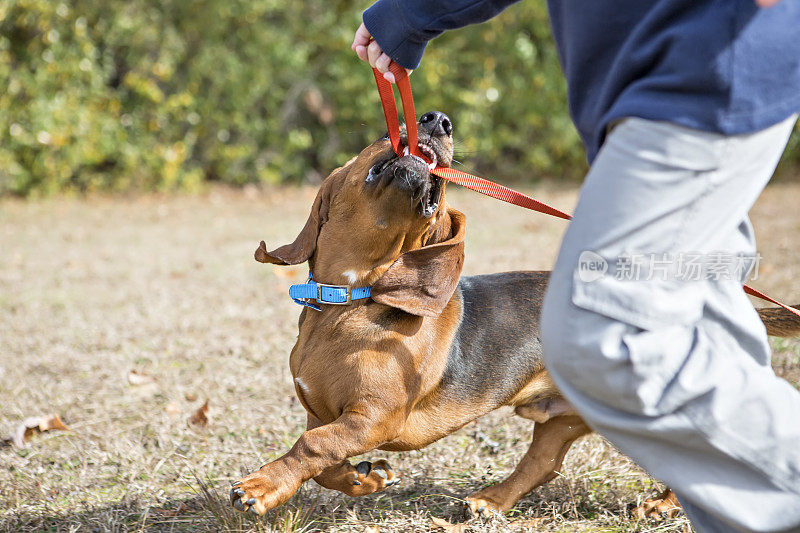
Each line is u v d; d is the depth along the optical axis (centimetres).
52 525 323
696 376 205
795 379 462
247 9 1354
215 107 1402
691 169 199
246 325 625
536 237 977
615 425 210
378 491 323
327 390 302
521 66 1445
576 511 327
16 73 1254
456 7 267
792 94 201
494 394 330
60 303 687
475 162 1495
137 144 1354
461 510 331
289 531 301
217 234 1039
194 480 361
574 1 222
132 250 930
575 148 1485
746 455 207
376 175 305
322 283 318
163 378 506
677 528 311
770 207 1188
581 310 206
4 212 1190
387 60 288
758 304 614
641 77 210
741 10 196
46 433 426
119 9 1309
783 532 208
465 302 340
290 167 1448
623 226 202
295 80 1423
